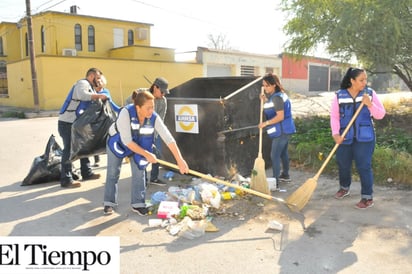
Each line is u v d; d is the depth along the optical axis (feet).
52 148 19.99
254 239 12.63
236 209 15.25
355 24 30.40
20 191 18.31
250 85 19.62
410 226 13.37
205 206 15.06
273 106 17.12
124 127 13.91
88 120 17.99
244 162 19.65
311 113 40.60
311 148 22.13
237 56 100.89
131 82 81.25
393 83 78.69
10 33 106.52
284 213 14.82
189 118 19.24
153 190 17.94
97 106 18.34
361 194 15.28
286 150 18.60
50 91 70.64
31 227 13.91
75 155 18.20
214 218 14.43
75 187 18.79
